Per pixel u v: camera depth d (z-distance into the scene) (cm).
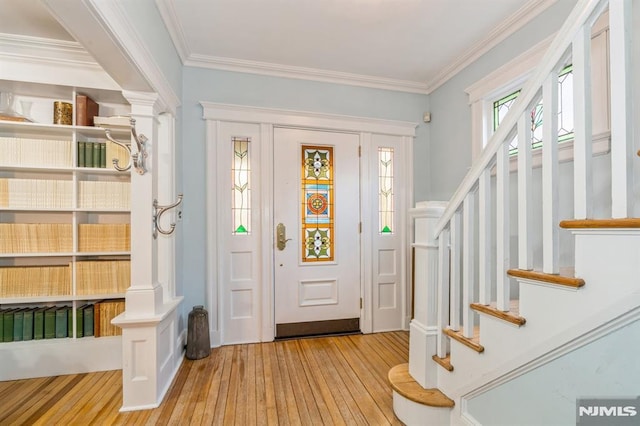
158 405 176
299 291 284
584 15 96
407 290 310
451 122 288
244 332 270
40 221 232
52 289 218
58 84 211
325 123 289
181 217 251
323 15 211
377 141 307
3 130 223
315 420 163
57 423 161
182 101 259
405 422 156
